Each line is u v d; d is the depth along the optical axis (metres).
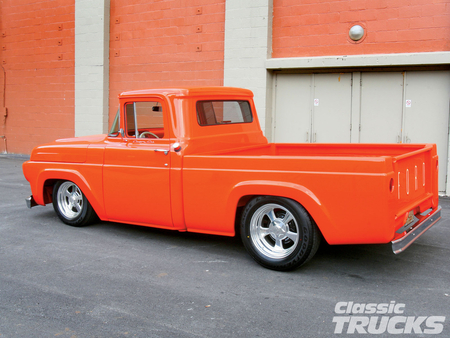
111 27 11.73
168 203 4.84
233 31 9.65
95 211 5.63
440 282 4.00
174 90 4.88
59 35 12.72
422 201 4.50
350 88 8.86
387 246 5.09
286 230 4.24
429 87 8.19
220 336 3.05
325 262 4.55
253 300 3.63
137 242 5.27
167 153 4.80
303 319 3.29
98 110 12.00
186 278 4.12
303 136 9.43
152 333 3.09
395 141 8.58
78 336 3.06
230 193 4.38
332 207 3.87
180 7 10.53
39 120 13.46
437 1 7.91
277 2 9.33
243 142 5.76
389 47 8.37
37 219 6.37
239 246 5.12
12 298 3.68
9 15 13.71
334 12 8.78
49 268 4.38
